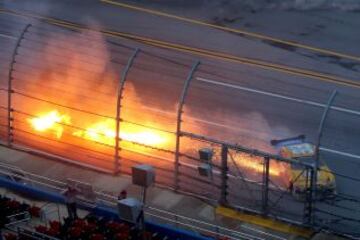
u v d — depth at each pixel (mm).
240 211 53312
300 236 50562
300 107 69812
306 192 50562
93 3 94875
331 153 61594
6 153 61312
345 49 82812
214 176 57844
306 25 88750
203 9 93188
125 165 59844
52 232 47344
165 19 90250
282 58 80438
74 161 60094
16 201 51844
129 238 46812
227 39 85000
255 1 95125
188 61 79062
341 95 72062
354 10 92625
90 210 51312
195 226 51531
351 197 55031
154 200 55125
